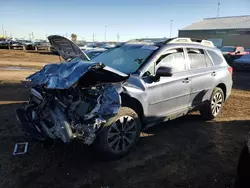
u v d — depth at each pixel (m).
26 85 3.78
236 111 6.29
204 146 4.04
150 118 3.89
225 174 3.21
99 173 3.11
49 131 3.06
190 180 3.05
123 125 3.45
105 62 4.34
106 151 3.27
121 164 3.36
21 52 28.70
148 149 3.84
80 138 2.96
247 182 2.33
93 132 3.01
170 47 4.32
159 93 3.91
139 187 2.87
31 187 2.79
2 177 2.95
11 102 6.27
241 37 41.00
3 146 3.72
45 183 2.86
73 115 2.99
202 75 4.86
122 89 3.35
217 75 5.28
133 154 3.65
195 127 4.95
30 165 3.22
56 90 3.10
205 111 5.28
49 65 3.56
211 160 3.58
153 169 3.27
